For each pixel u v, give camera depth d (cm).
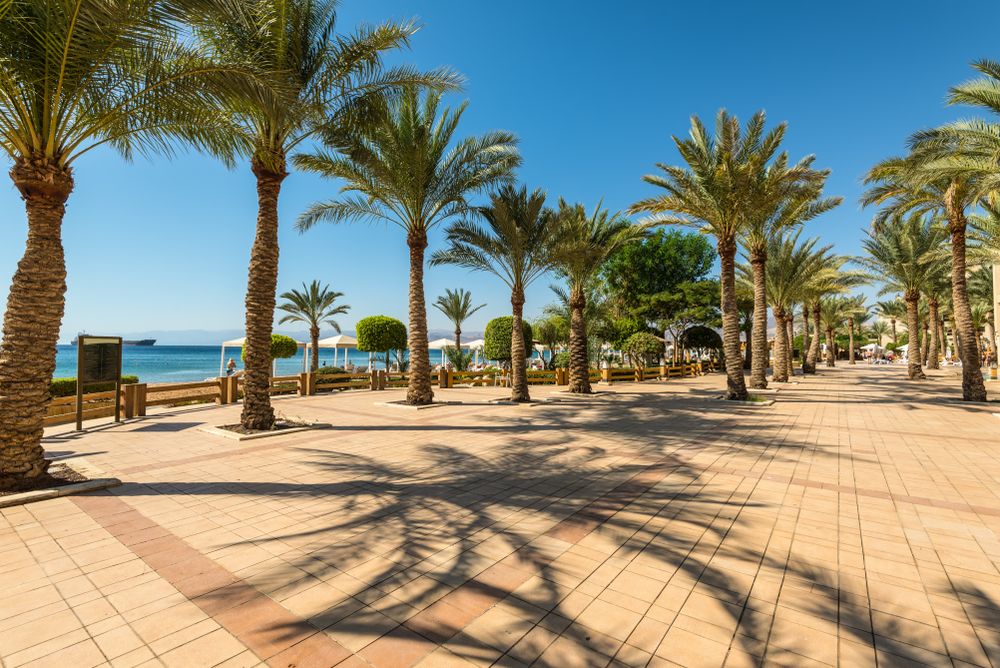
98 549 379
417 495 529
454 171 1316
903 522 451
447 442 837
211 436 873
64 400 1021
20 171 528
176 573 339
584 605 300
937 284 2773
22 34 506
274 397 1630
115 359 1009
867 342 7344
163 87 612
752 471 642
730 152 1507
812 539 409
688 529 431
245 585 323
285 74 809
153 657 246
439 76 997
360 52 906
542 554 376
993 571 350
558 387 2120
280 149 926
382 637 265
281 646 255
